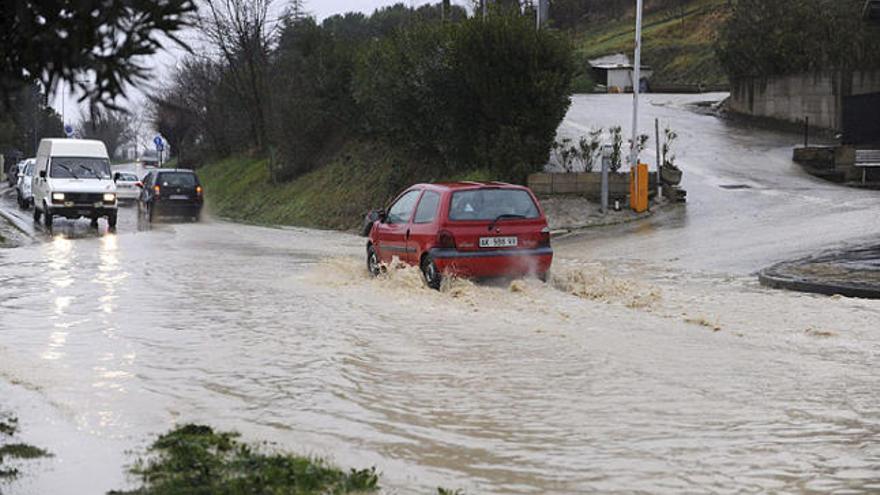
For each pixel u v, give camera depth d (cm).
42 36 371
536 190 2616
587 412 630
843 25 4003
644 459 529
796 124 4097
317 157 3950
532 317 1016
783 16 4209
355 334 919
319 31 3925
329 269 1530
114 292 1237
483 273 1255
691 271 1516
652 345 855
